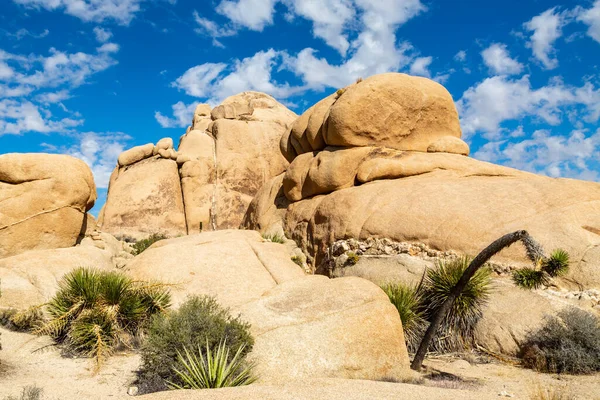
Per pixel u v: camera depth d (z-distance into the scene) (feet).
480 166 53.42
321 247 52.44
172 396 18.29
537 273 23.43
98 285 33.60
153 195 97.50
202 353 25.31
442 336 34.24
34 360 29.01
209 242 46.68
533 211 41.29
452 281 34.58
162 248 42.37
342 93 62.85
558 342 29.96
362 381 21.30
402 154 55.83
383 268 42.86
